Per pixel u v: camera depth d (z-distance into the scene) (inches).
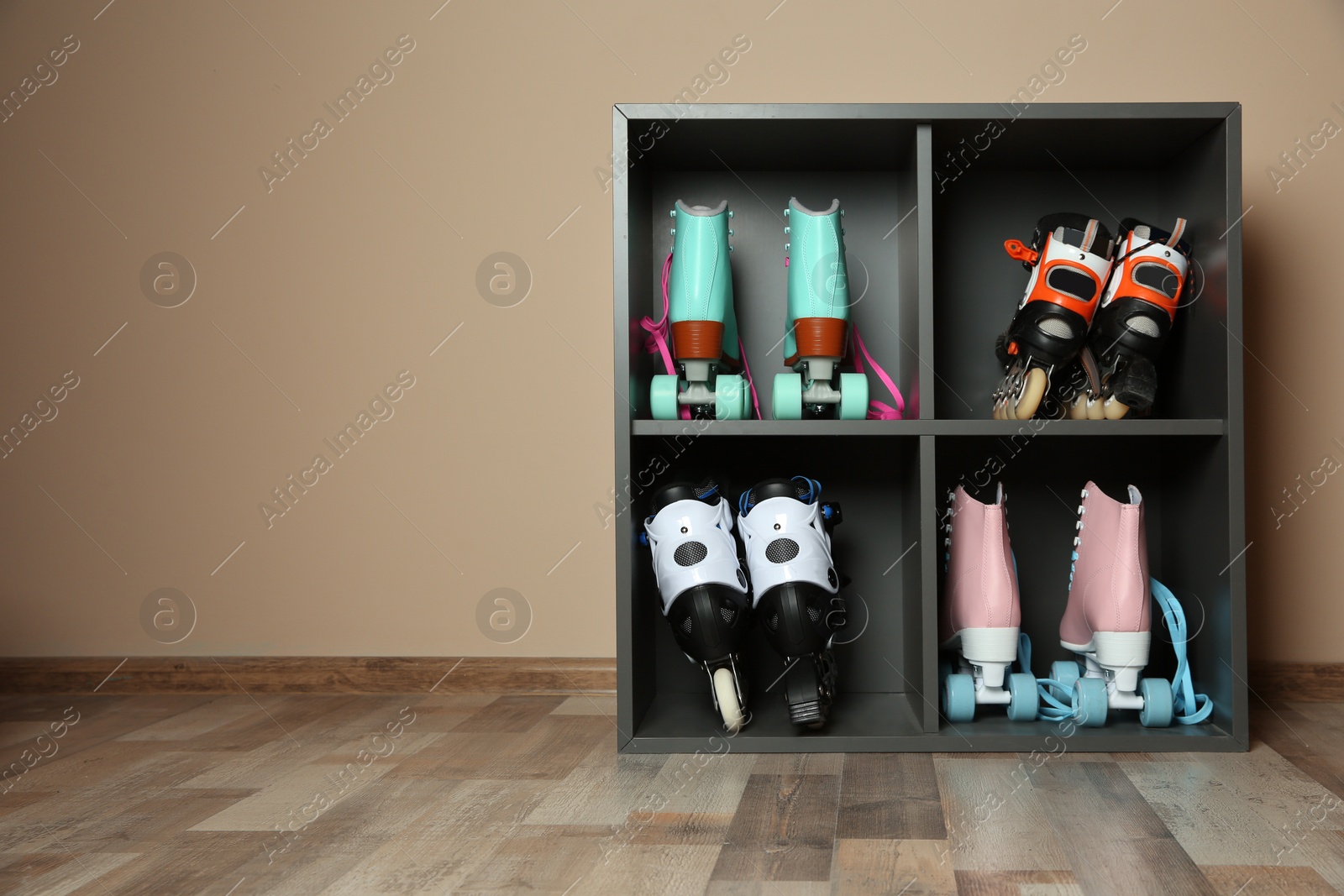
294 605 64.5
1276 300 60.1
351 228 64.8
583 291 63.7
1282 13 60.5
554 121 64.1
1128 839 34.7
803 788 41.3
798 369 52.5
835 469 58.6
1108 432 46.6
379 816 38.2
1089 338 50.2
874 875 31.6
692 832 35.9
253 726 54.5
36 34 66.7
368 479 64.4
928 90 62.2
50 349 66.2
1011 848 33.9
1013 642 47.8
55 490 66.0
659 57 63.7
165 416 65.4
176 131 65.9
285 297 65.1
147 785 42.9
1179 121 47.6
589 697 61.6
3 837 36.1
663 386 49.8
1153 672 55.9
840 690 58.1
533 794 41.0
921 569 47.0
